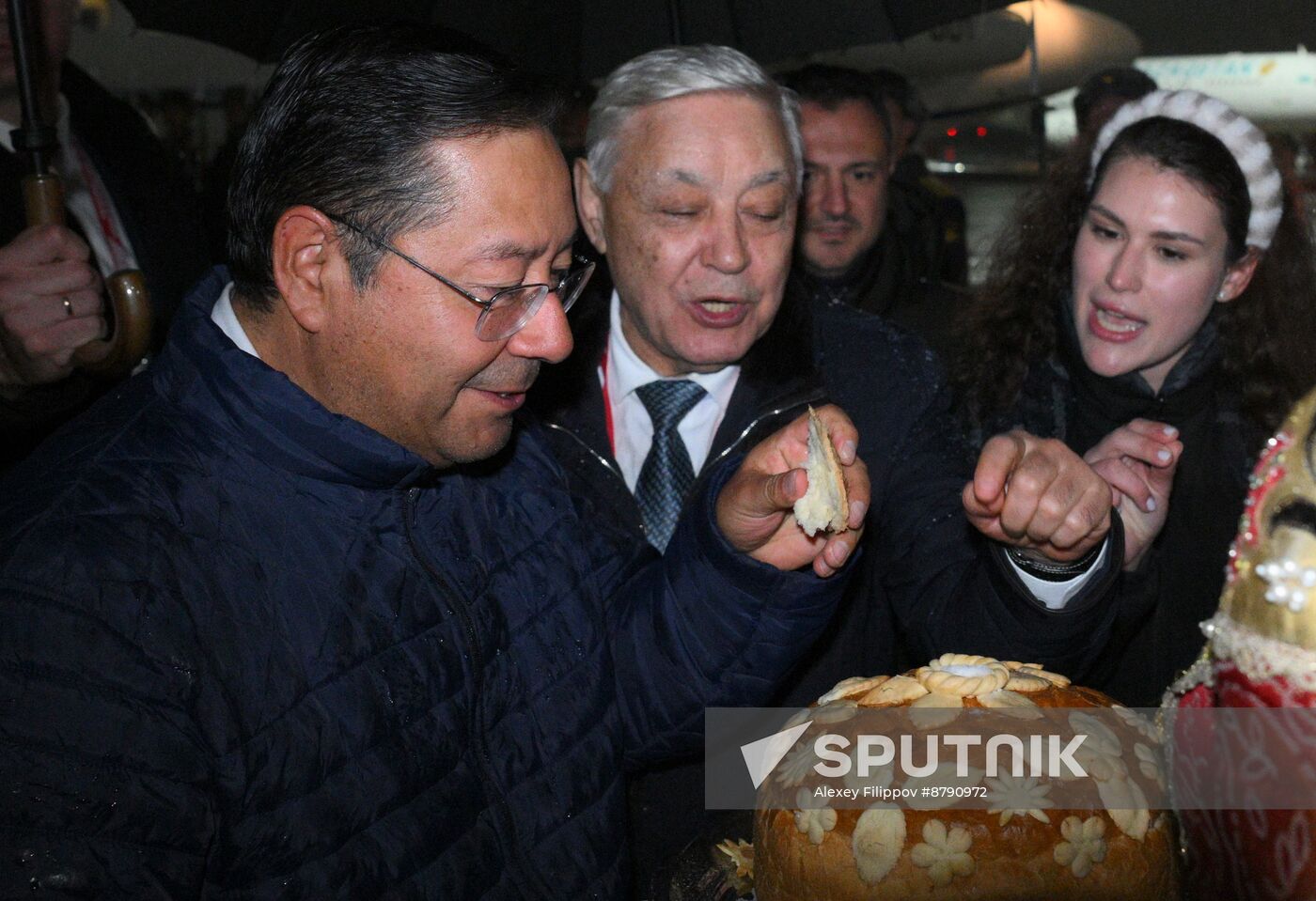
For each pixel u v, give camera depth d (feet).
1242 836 2.93
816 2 8.45
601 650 4.59
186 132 22.93
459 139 3.43
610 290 6.23
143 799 3.14
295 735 3.51
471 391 3.74
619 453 6.19
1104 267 6.31
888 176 9.49
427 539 4.03
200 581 3.46
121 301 5.49
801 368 5.97
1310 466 2.78
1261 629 2.84
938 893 3.19
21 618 3.14
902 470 5.91
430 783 3.79
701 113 5.44
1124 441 5.46
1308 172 24.38
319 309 3.58
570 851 4.21
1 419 6.01
